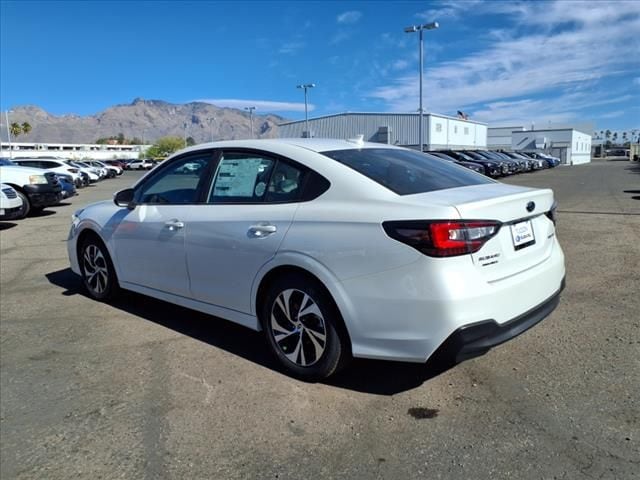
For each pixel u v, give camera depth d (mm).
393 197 3115
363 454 2676
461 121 62219
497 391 3252
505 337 2992
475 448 2688
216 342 4215
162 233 4316
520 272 3168
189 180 4285
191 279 4133
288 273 3434
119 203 4723
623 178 28141
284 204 3496
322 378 3395
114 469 2625
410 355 2941
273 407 3160
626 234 8625
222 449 2760
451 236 2820
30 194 12930
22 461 2719
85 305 5281
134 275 4754
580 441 2713
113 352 4070
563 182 24938
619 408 3006
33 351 4137
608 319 4422
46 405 3283
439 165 4051
